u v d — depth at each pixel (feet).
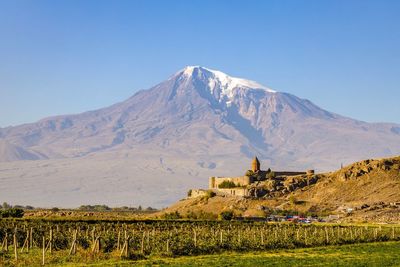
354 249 351.67
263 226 512.22
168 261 282.56
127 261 282.15
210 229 457.27
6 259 282.56
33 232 368.68
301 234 414.00
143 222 535.60
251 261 284.20
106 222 511.81
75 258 288.30
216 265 267.59
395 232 454.40
